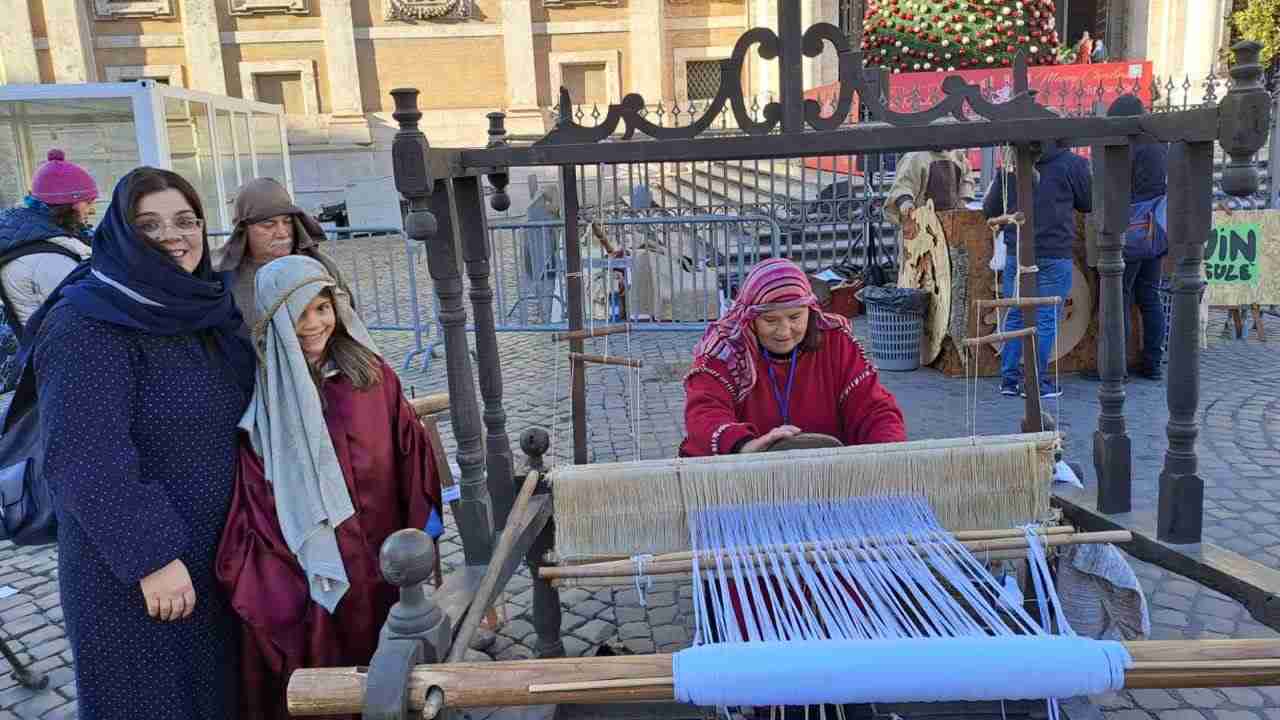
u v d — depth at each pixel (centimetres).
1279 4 1505
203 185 995
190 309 199
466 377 225
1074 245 634
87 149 882
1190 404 207
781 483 219
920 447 221
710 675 147
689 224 792
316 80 2038
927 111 208
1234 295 715
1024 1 923
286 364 213
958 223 631
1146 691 279
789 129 206
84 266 201
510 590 372
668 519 218
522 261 848
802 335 261
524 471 429
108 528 185
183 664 202
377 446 226
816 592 186
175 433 201
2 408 500
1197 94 1508
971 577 195
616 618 345
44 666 328
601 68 2056
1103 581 252
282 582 209
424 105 2048
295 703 148
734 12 2019
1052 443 222
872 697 148
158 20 2011
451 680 147
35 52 1962
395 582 153
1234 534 384
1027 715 245
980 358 657
